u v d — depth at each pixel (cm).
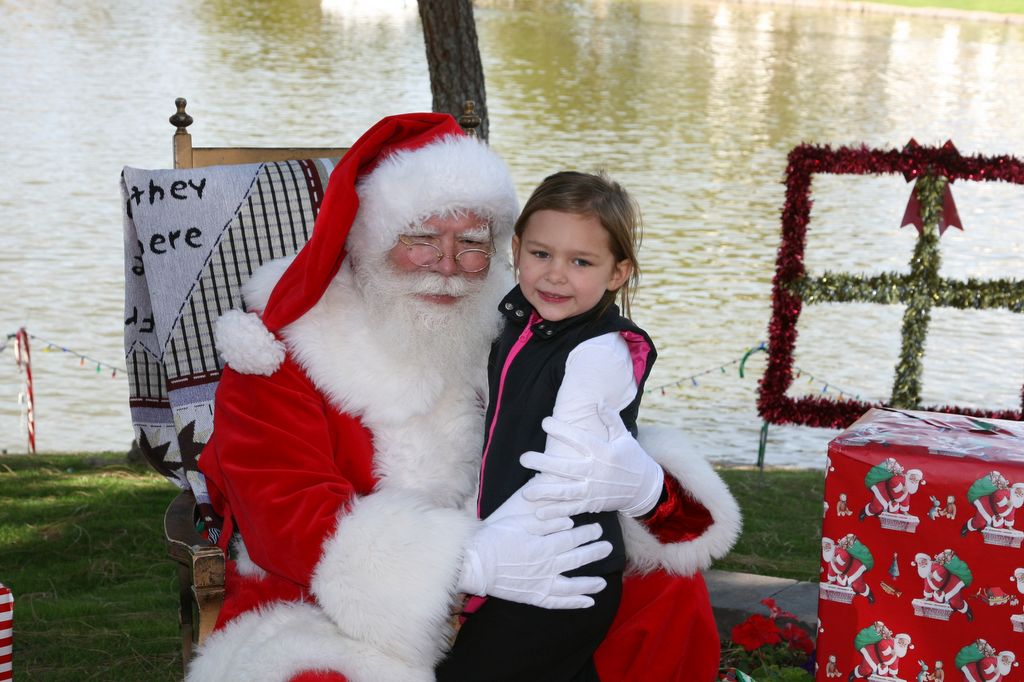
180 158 295
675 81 2389
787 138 1817
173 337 262
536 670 205
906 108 2170
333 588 190
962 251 1168
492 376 217
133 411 274
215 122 1655
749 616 318
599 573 207
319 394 217
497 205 216
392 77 2233
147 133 1538
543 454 199
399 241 213
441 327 214
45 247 1014
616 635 220
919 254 555
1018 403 769
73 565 409
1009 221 1314
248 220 272
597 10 3728
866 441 206
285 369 216
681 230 1212
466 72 482
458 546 192
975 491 196
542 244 204
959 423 224
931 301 556
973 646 200
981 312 1003
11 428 664
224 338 213
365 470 217
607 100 2106
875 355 862
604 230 203
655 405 743
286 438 208
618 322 210
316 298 212
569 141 1694
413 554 189
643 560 223
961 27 3691
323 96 1964
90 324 835
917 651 204
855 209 1333
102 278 940
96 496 498
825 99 2244
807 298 543
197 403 261
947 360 862
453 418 222
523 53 2683
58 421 677
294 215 275
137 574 404
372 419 216
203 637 219
